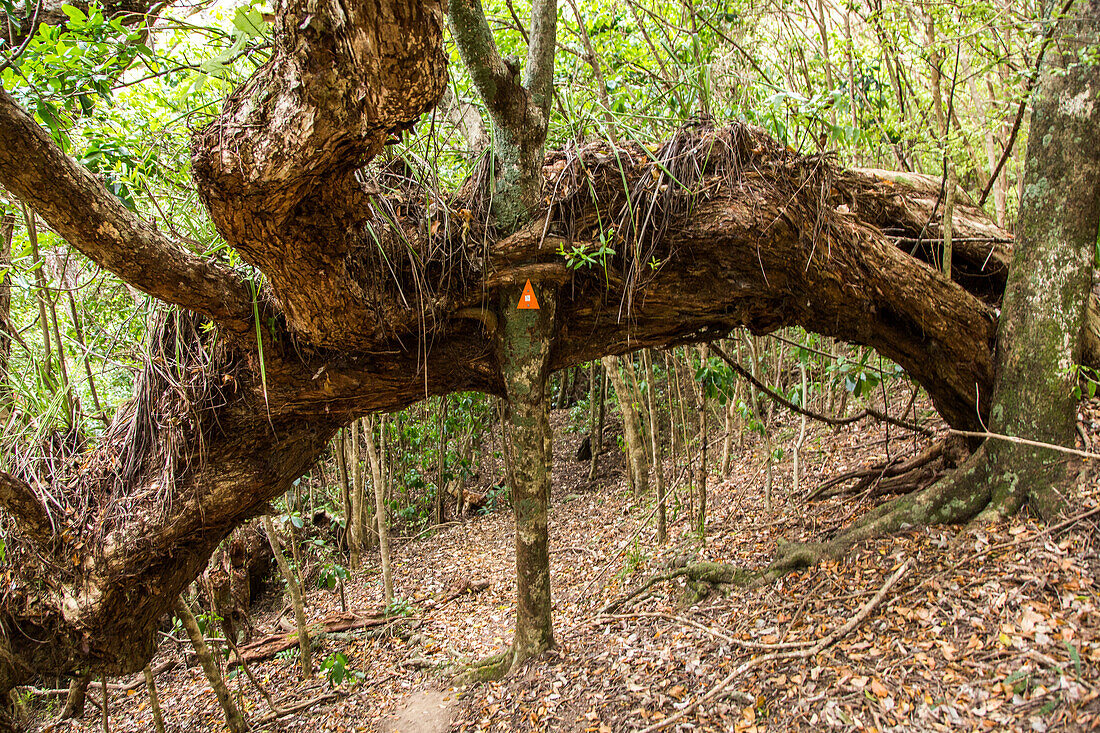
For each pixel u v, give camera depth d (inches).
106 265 94.9
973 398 169.2
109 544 131.1
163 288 101.8
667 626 173.2
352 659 242.7
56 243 143.3
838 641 135.6
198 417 131.0
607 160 138.8
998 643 117.3
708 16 196.7
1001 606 125.5
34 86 117.5
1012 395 151.1
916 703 111.8
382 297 121.5
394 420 437.4
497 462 584.7
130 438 136.6
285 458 143.8
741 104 190.1
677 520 285.6
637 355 388.2
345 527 343.9
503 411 330.0
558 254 138.9
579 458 535.8
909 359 172.6
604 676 155.8
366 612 282.0
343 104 74.9
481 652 213.8
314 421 143.6
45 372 147.0
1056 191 143.6
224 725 203.3
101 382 199.3
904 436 243.9
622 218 137.9
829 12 229.0
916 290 159.3
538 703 153.7
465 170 159.0
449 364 146.1
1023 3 185.6
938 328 162.1
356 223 105.0
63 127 126.9
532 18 134.0
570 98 169.0
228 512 139.3
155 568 136.6
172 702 232.2
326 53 70.2
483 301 139.7
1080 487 142.7
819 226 145.5
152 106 156.2
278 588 358.0
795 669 132.4
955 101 249.8
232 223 90.4
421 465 497.0
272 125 77.7
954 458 189.0
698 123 146.8
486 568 328.2
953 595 134.3
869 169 193.5
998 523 149.0
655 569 232.4
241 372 131.4
